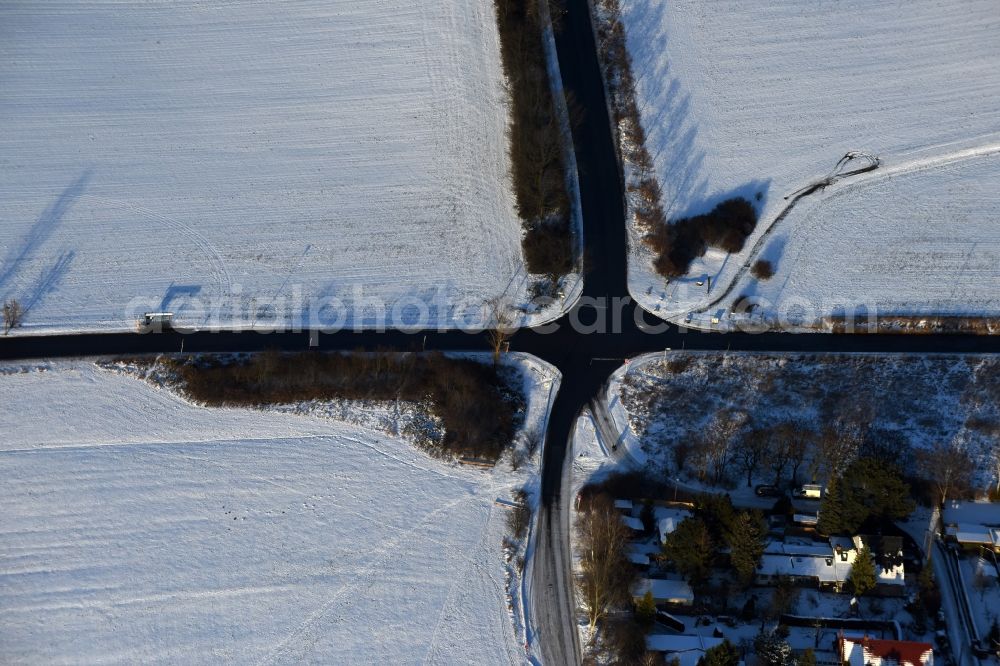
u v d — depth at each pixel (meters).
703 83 99.00
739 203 90.56
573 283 88.25
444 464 79.62
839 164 93.62
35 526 76.50
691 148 94.81
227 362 85.12
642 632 68.38
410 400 82.50
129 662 70.12
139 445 80.81
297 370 83.62
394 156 97.62
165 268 90.81
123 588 73.50
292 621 71.88
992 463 78.25
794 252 88.81
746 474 78.38
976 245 88.50
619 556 71.69
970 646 68.81
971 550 73.50
